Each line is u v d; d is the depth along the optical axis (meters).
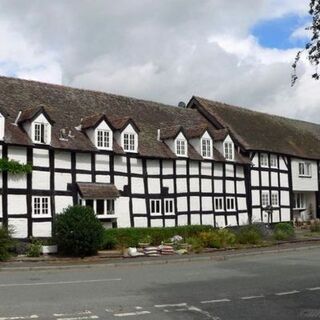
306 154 40.91
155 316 9.25
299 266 17.27
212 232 25.78
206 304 10.41
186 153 30.47
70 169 24.94
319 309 9.85
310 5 8.02
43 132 24.05
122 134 27.44
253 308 9.98
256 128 38.84
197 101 37.53
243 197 34.25
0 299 10.98
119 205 26.72
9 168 22.30
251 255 22.56
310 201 42.75
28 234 22.94
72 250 21.70
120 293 11.80
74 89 29.97
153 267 18.16
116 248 23.89
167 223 28.98
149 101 34.22
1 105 24.53
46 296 11.37
